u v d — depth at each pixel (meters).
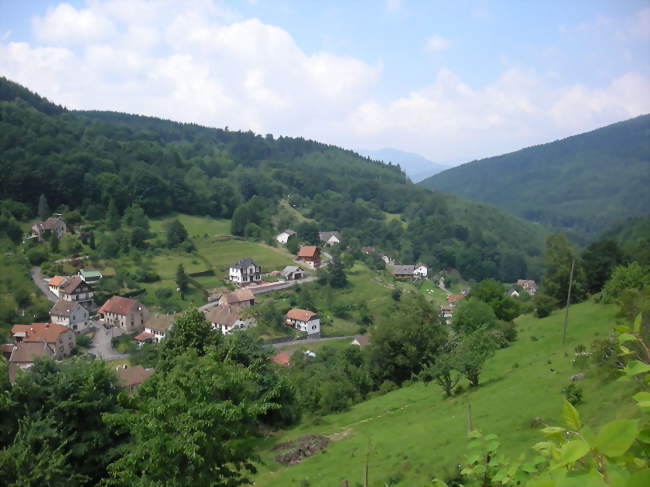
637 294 22.19
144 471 12.85
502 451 19.00
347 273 114.19
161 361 24.89
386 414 33.34
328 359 59.97
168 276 95.69
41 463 13.60
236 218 131.50
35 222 104.81
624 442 1.89
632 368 2.81
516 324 56.50
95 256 93.50
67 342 67.62
